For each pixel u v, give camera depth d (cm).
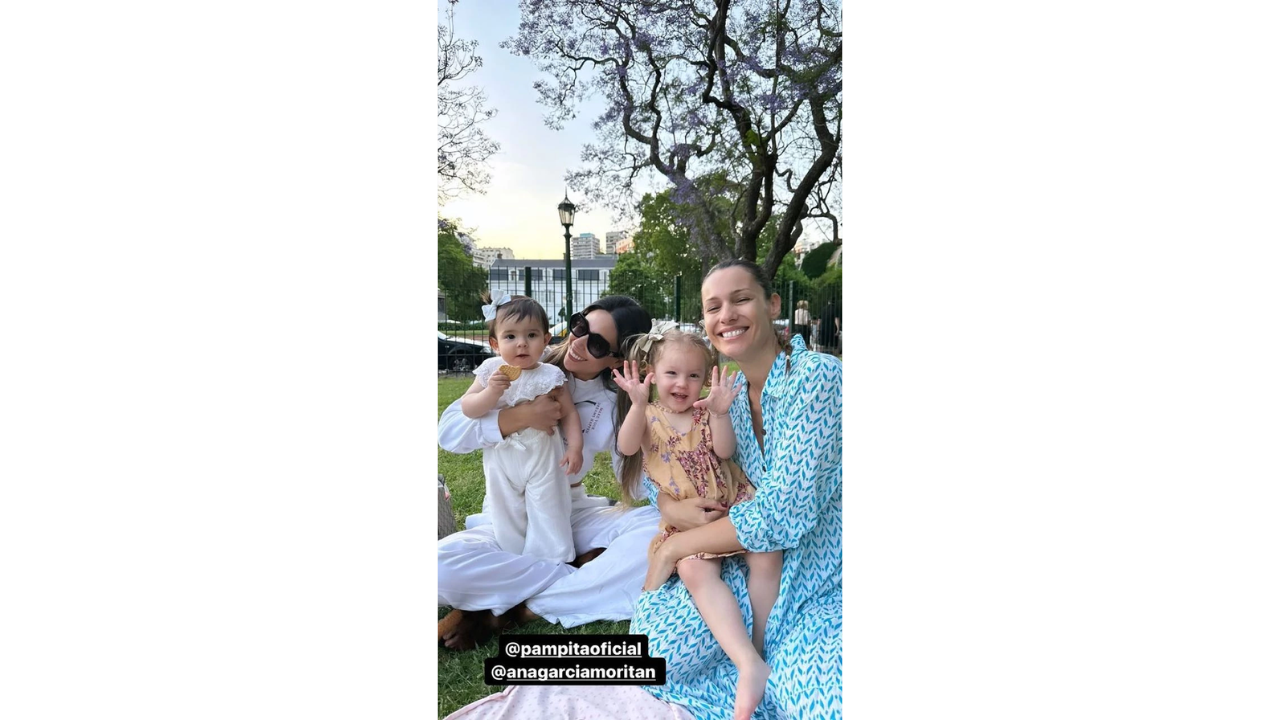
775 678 241
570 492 301
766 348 255
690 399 259
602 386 294
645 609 258
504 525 288
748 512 243
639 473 292
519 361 277
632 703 251
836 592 252
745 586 253
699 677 257
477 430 280
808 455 237
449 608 284
